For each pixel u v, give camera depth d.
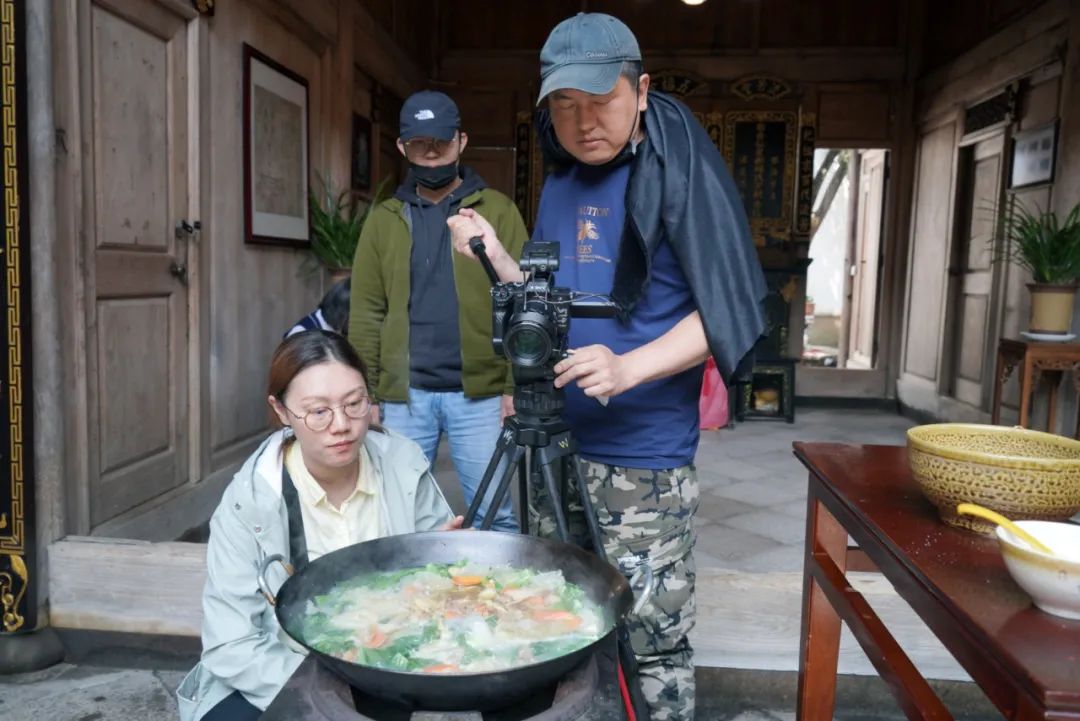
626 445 1.44
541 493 1.57
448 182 2.21
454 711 0.85
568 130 1.29
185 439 2.96
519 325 1.18
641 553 1.45
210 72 3.01
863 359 8.59
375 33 4.89
